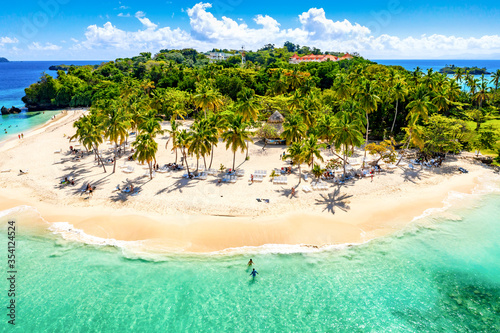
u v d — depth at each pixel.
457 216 38.16
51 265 29.83
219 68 140.00
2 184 46.59
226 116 63.66
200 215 37.72
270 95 106.44
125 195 42.34
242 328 23.48
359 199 41.69
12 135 82.06
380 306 25.50
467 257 31.02
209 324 23.83
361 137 45.00
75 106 130.00
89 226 35.78
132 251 31.80
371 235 34.41
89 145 50.00
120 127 49.81
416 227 35.94
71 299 26.05
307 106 60.09
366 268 29.56
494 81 102.19
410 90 69.88
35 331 23.19
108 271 29.16
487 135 56.69
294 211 38.56
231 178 47.28
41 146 66.31
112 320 24.14
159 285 27.56
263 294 26.62
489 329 23.34
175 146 48.25
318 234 34.28
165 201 40.59
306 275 28.70
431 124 59.66
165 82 117.88
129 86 103.00
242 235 34.00
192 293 26.73
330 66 120.69
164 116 93.50
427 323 23.91
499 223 36.66
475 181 47.78
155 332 23.16
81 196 42.41
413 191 44.38
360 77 72.81
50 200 41.66
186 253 31.47
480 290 27.02
